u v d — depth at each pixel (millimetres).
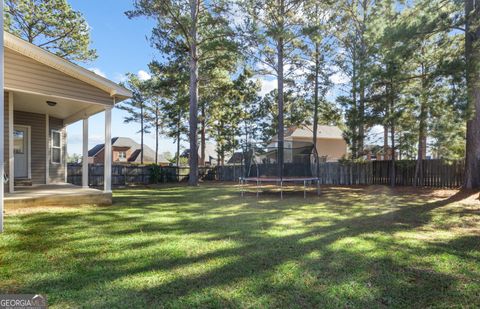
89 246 3451
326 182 13844
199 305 2080
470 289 2326
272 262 2916
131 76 25516
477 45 6973
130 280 2488
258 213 5723
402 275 2592
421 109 9242
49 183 9820
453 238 3752
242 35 11781
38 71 6117
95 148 38844
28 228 4328
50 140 10031
